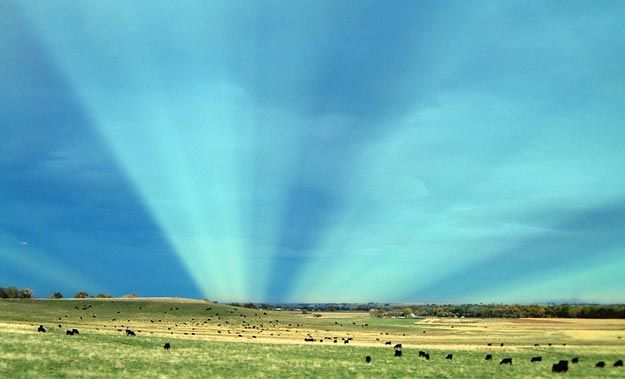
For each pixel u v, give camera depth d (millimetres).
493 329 148375
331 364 45219
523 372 43188
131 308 162000
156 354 45750
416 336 112250
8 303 147875
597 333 122500
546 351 68625
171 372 34938
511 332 130000
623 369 46906
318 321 177250
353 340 92062
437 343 87312
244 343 68562
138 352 46406
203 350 53656
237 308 192875
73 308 150500
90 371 33031
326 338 94500
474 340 97125
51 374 30922
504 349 72062
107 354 42719
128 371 34375
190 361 41938
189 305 181375
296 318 187750
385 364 47219
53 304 157000
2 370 30875
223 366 40062
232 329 115188
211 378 33219
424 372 41719
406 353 61969
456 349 71062
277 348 61844
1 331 55969
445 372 42094
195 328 110125
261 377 34844
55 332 64438
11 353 37875
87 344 50125
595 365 49844
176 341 65062
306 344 72188
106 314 142625
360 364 46156
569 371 44312
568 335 114312
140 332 84000
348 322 187250
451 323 195375
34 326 77875
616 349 72688
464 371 43219
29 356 36781
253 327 128875
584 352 67062
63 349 43406
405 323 193625
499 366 48375
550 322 198250
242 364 42125
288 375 36781
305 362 45812
